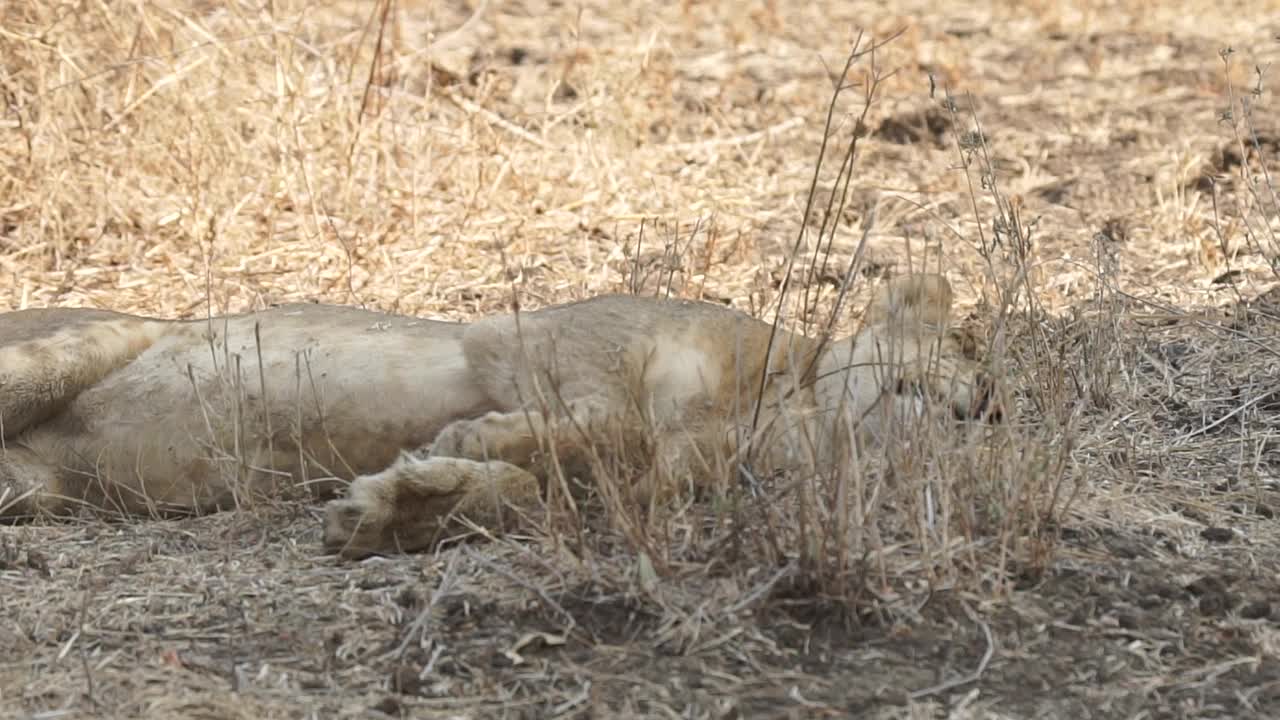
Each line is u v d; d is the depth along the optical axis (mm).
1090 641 7828
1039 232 16531
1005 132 21125
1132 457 10117
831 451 8656
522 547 8219
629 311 9414
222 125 16766
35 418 9578
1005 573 8258
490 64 23031
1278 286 13883
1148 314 13461
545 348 9227
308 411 9453
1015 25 28531
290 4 19000
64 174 15766
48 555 8852
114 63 16359
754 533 8312
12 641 7723
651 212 17094
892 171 19266
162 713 7074
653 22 27172
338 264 15188
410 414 9453
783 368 9625
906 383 8984
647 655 7602
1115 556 8625
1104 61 25734
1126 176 18906
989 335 10273
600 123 19234
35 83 16453
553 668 7500
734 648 7645
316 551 8766
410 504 8539
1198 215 16703
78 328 9648
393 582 8258
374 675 7484
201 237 15570
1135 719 7254
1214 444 10648
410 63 21188
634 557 8211
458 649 7645
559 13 27625
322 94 17609
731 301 14031
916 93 23016
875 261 15383
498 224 16453
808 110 21875
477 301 14211
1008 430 8750
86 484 9688
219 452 9305
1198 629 7969
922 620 7867
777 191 18078
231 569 8562
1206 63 25359
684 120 21000
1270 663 7738
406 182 17094
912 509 8391
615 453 8500
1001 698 7359
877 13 29297
